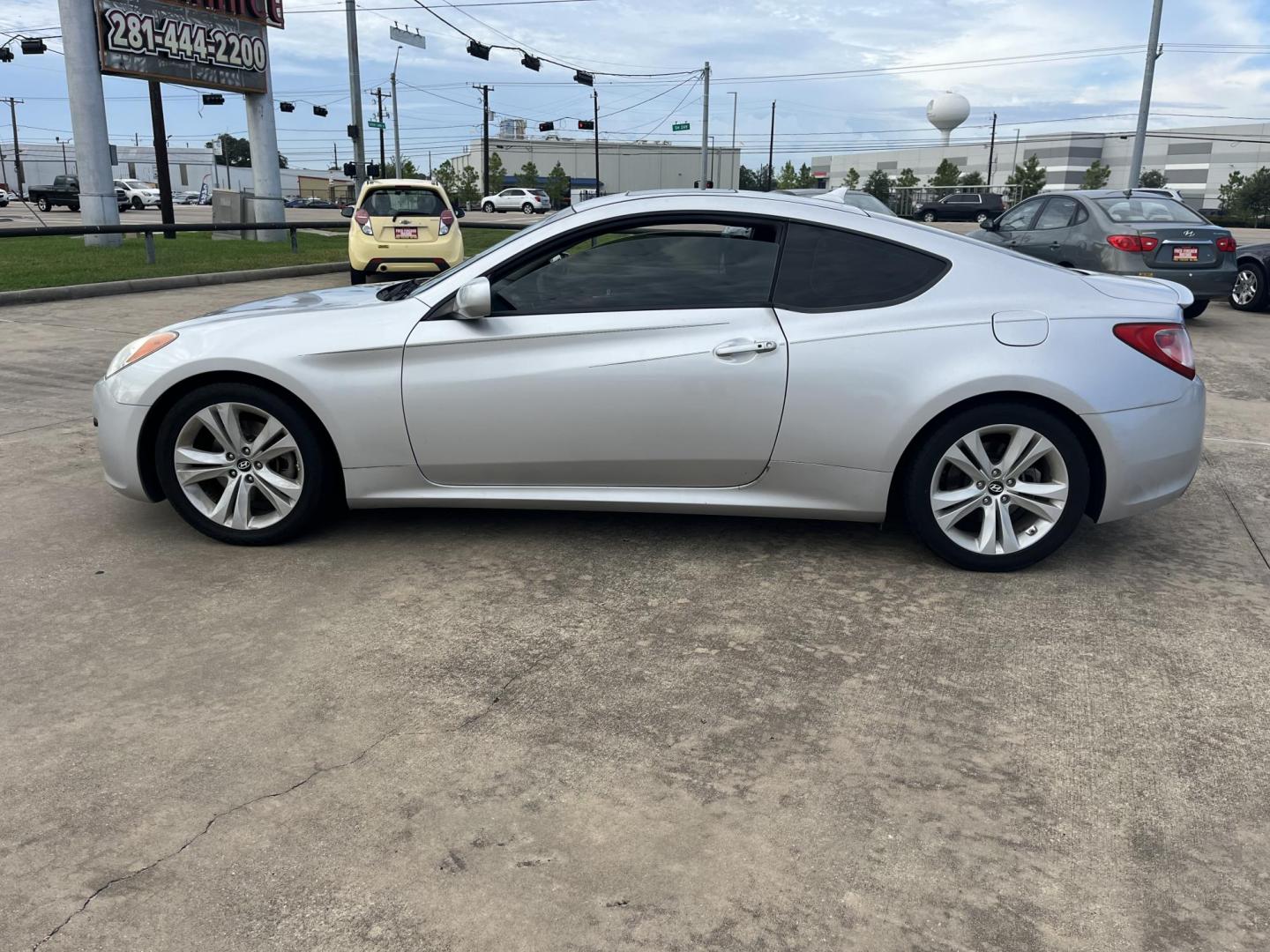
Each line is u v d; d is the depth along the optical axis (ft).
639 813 7.52
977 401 11.76
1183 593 11.83
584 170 324.80
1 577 11.83
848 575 12.30
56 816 7.36
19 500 14.71
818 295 12.01
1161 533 13.97
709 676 9.68
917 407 11.59
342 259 58.03
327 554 12.75
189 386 12.59
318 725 8.70
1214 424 20.81
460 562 12.55
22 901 6.51
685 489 12.44
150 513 14.21
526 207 204.64
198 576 11.98
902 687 9.52
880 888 6.75
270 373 12.12
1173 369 11.87
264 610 11.02
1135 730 8.77
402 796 7.69
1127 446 11.71
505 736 8.56
